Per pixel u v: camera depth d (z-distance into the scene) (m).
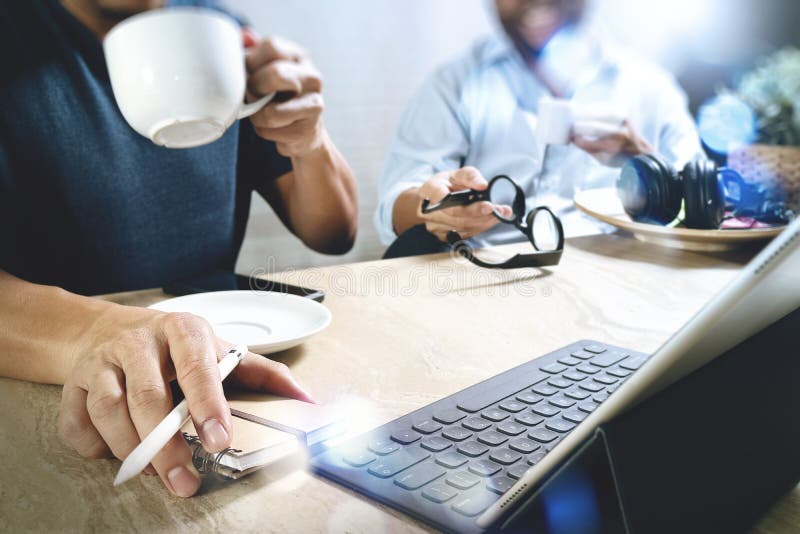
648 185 1.20
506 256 1.17
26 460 0.50
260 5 2.54
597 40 2.80
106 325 0.60
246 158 1.48
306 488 0.46
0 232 1.06
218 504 0.44
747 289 0.29
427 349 0.74
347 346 0.75
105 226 1.21
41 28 1.12
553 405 0.57
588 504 0.39
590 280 1.02
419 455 0.48
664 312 0.88
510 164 2.40
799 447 0.48
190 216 1.32
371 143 2.88
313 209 1.46
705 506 0.38
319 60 2.71
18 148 1.10
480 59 2.51
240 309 0.83
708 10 3.24
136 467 0.41
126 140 1.22
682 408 0.38
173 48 0.56
